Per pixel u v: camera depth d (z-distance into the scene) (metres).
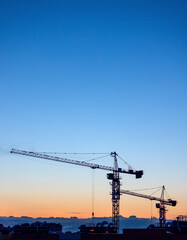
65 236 134.38
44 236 138.62
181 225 111.06
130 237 111.44
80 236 130.62
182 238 104.25
